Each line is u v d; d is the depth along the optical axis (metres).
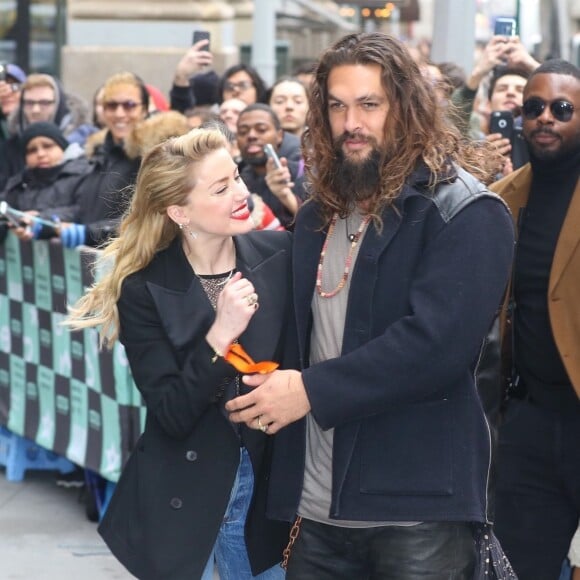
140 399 6.65
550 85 4.87
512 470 5.06
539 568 5.09
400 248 3.78
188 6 14.84
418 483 3.76
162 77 14.80
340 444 3.83
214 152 3.99
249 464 4.13
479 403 3.87
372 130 3.75
